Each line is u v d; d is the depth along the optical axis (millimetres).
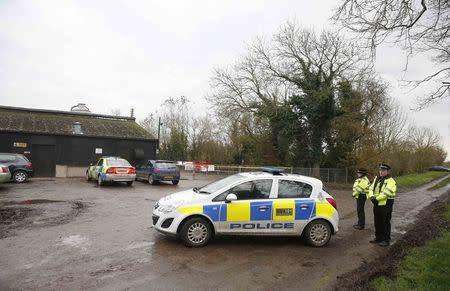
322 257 6961
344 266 6406
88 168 21453
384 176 8297
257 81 30062
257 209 7484
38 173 23859
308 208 7758
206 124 45969
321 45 26703
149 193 16031
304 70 27688
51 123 25844
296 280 5609
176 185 20703
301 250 7422
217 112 31125
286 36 27641
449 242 7574
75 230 8266
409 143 49344
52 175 24266
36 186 17547
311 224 7770
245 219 7418
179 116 48625
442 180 41969
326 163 30203
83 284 5055
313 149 29297
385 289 5008
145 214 10617
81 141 25344
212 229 7441
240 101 30781
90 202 12672
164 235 8070
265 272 5945
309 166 30172
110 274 5504
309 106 27797
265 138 33594
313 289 5246
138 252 6715
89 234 7938
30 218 9484
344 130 28656
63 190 16062
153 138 27938
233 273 5820
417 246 7715
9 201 12398
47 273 5438
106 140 26234
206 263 6254
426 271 5719
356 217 12039
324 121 28594
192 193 7805
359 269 6129
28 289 4805
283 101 30000
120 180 18406
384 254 7195
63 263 5922
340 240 8508
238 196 7527
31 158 23688
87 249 6773
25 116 26062
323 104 27062
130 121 31312
